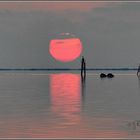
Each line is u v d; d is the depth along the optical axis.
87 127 111.56
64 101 190.38
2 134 101.69
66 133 103.25
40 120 125.00
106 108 158.38
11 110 152.25
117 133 102.44
